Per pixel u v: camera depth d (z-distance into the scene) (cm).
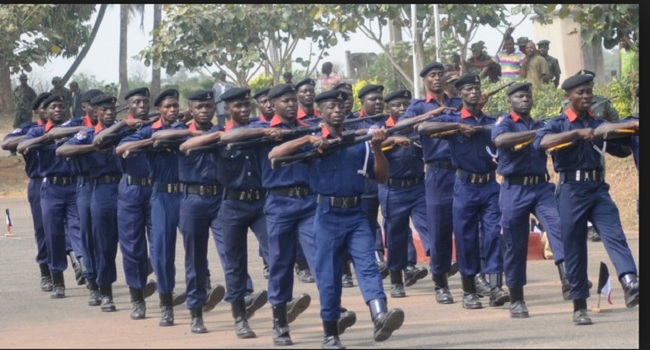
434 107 1383
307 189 1074
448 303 1327
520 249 1201
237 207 1119
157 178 1211
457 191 1288
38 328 1216
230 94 1129
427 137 1330
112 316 1294
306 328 1180
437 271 1337
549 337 1073
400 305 1327
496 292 1284
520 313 1200
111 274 1333
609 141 1155
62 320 1270
